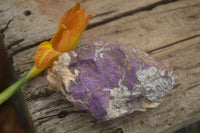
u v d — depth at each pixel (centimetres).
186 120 44
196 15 50
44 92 44
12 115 54
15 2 48
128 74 41
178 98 45
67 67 41
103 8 49
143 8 49
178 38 48
